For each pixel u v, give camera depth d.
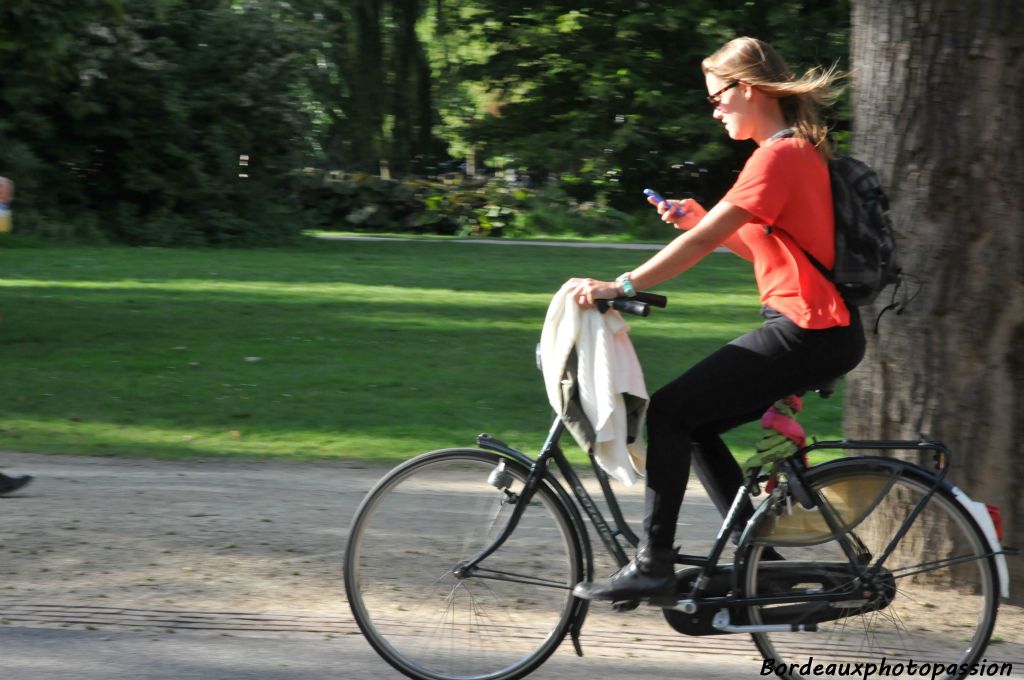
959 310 17.16
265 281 66.56
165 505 23.02
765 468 14.51
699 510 18.94
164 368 39.06
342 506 23.31
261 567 19.05
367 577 14.95
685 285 67.00
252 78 97.75
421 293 61.81
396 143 140.38
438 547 14.93
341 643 15.88
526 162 130.25
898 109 17.16
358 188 120.38
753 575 14.54
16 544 20.03
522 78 136.00
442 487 14.93
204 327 48.12
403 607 14.93
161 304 54.84
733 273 74.12
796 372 13.64
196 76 97.62
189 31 96.88
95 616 16.66
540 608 14.84
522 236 118.69
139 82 95.25
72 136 96.62
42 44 51.41
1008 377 17.34
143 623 16.42
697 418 13.94
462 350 43.81
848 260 13.41
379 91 137.38
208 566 19.06
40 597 17.41
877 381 17.69
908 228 17.27
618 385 13.81
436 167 142.00
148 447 28.67
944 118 16.91
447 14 136.75
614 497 14.74
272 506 23.14
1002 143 16.80
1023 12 16.62
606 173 128.25
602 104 130.12
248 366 39.69
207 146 97.62
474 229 119.50
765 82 13.62
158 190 98.25
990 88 16.72
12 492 22.80
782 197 13.29
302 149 103.19
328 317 51.75
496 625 14.91
